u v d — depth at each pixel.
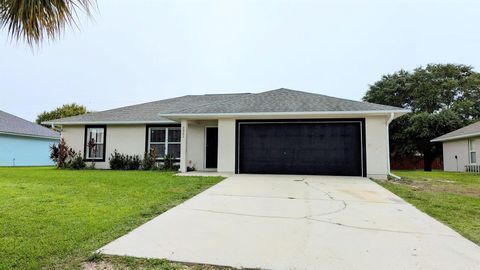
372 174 10.23
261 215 4.82
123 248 3.30
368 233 3.90
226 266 2.88
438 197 6.59
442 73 26.05
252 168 11.27
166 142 13.71
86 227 3.98
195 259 3.02
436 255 3.15
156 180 8.63
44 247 3.23
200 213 4.93
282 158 11.09
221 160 11.41
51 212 4.75
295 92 13.60
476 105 24.45
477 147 15.84
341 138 10.70
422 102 25.98
